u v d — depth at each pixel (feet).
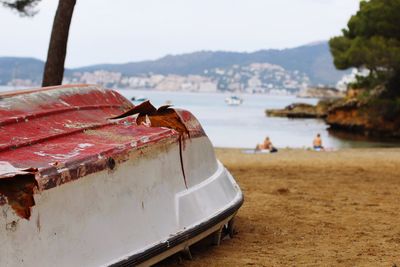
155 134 17.20
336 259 19.36
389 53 155.43
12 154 13.69
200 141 20.20
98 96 19.52
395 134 160.15
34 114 16.16
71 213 13.26
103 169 14.42
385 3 160.86
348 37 201.16
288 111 286.05
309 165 52.70
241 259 19.10
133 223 15.21
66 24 36.42
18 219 11.92
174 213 17.01
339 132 177.47
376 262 19.06
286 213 27.35
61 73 36.70
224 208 19.75
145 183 16.07
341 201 30.96
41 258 12.32
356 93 209.15
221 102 578.25
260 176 41.65
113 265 13.98
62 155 14.05
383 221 25.75
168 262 18.29
